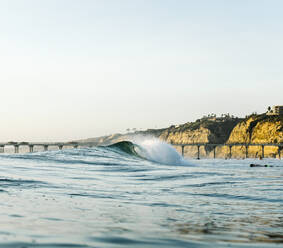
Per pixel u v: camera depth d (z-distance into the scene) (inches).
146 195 554.6
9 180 658.8
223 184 778.8
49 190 542.9
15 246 206.2
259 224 337.7
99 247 215.2
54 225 279.6
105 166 1337.4
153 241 241.3
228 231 296.7
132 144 2340.1
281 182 839.7
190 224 322.3
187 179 908.6
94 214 348.2
